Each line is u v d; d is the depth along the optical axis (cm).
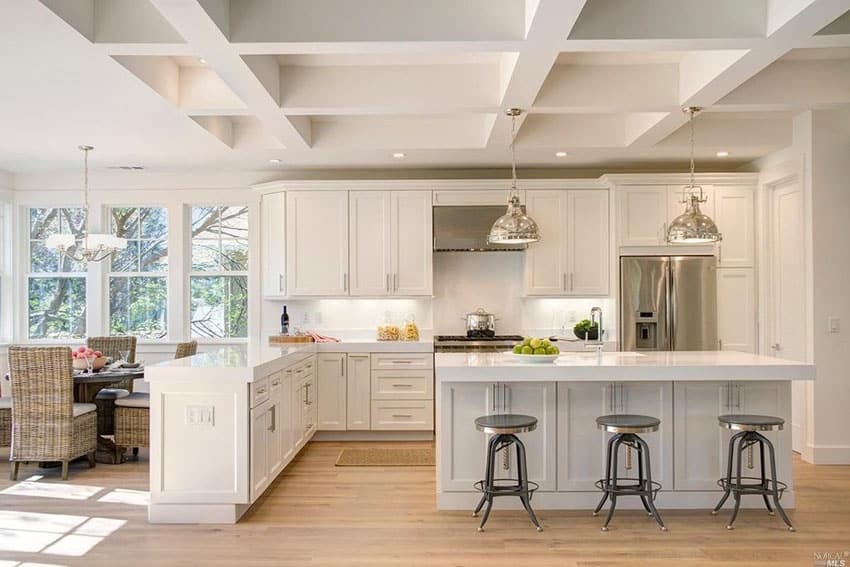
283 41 356
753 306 674
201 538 395
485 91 477
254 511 446
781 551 374
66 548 379
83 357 567
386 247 706
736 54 389
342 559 363
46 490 496
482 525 410
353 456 609
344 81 477
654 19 357
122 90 451
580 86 479
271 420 474
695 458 452
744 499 452
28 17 331
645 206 678
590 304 738
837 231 569
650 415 452
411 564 356
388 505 459
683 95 471
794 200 626
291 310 746
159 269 761
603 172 729
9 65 402
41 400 524
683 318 668
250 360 466
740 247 675
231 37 356
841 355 566
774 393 454
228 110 489
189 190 746
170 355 746
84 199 743
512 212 494
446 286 749
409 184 704
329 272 706
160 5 311
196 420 421
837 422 567
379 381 681
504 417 420
